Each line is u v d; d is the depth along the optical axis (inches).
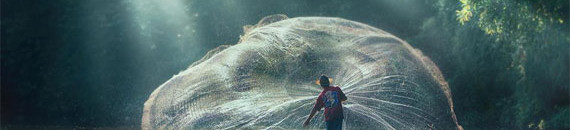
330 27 526.9
